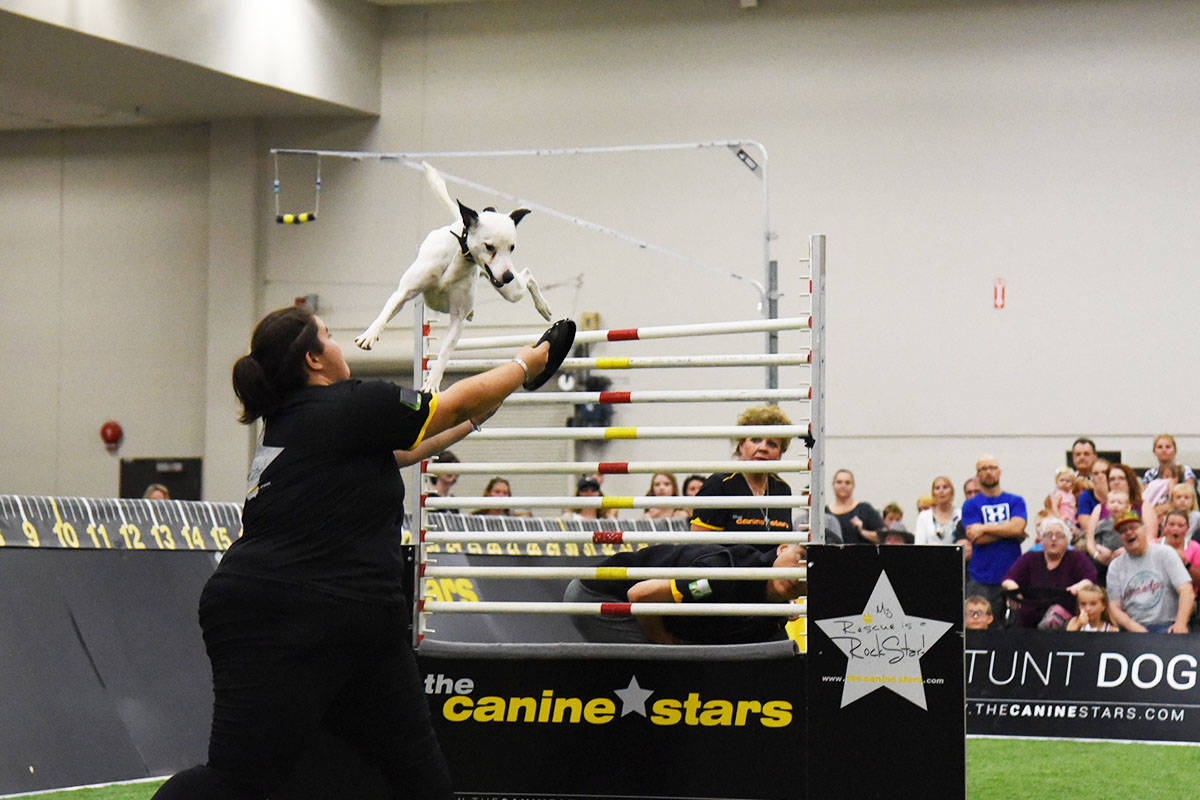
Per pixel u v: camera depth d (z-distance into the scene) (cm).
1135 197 1501
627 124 1658
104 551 616
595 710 445
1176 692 790
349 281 1736
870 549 410
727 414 1596
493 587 879
